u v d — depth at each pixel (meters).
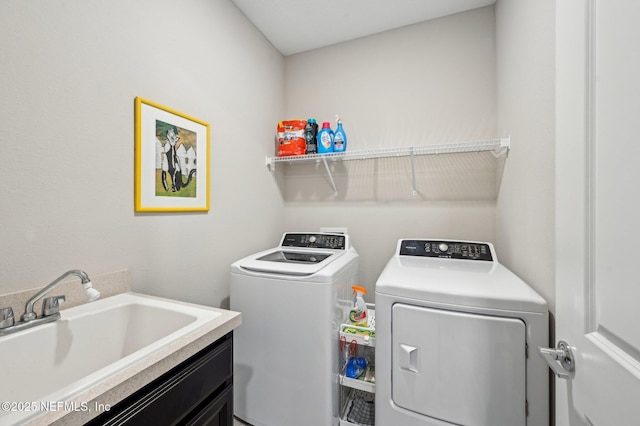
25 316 0.81
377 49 2.10
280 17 1.92
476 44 1.83
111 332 0.99
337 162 2.23
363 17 1.92
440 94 1.92
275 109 2.28
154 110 1.25
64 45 0.94
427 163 1.96
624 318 0.47
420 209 1.98
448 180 1.91
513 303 0.97
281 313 1.39
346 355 1.51
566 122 0.66
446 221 1.91
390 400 1.14
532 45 1.13
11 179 0.82
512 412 0.97
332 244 1.88
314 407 1.33
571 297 0.64
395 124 2.04
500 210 1.66
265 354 1.43
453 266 1.49
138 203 1.18
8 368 0.74
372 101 2.12
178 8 1.38
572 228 0.63
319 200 2.29
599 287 0.54
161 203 1.29
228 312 0.98
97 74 1.04
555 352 0.68
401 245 1.68
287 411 1.39
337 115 2.20
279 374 1.40
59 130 0.93
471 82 1.84
